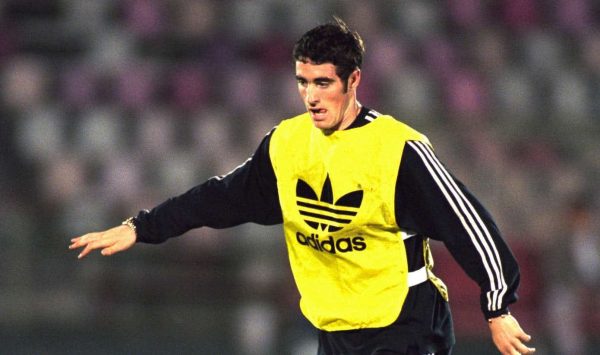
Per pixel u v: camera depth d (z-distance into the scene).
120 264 34.50
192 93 39.66
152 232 13.17
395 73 40.78
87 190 36.38
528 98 41.50
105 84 40.06
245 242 34.69
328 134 12.09
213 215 13.09
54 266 34.91
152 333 33.59
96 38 42.03
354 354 12.66
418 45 41.69
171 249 34.50
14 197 36.69
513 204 37.16
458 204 11.62
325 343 12.95
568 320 30.72
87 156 37.59
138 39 41.66
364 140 11.97
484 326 32.28
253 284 33.78
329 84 11.66
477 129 39.88
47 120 38.91
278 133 12.57
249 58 41.06
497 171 38.25
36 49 41.88
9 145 38.66
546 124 40.56
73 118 38.97
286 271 34.06
